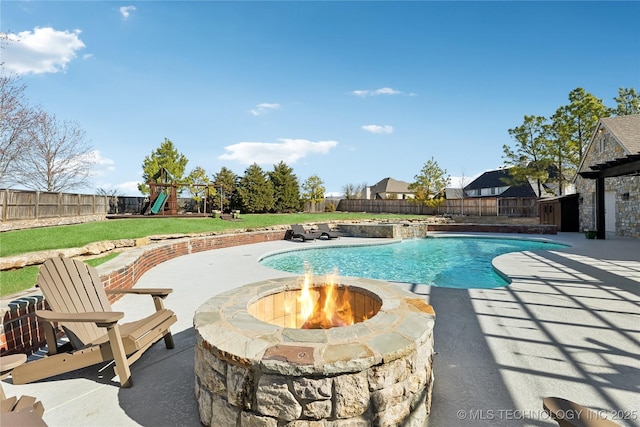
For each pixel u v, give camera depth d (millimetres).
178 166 28984
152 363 3545
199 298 6102
